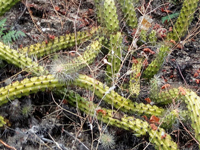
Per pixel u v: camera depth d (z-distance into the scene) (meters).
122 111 0.87
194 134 0.83
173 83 0.98
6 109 0.84
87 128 0.87
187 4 1.01
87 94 0.88
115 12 0.93
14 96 0.78
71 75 0.80
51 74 0.81
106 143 0.82
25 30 1.06
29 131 0.81
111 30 0.94
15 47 0.98
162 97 0.89
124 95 0.92
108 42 0.95
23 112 0.84
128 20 1.03
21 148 0.79
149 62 1.04
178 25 1.05
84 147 0.83
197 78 1.01
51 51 0.93
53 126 0.85
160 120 0.83
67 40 0.94
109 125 0.87
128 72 0.89
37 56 0.92
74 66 0.82
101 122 0.84
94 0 1.04
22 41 1.02
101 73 0.97
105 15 0.93
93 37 0.97
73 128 0.87
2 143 0.79
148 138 0.82
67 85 0.82
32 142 0.80
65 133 0.86
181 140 0.87
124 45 1.00
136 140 0.86
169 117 0.81
